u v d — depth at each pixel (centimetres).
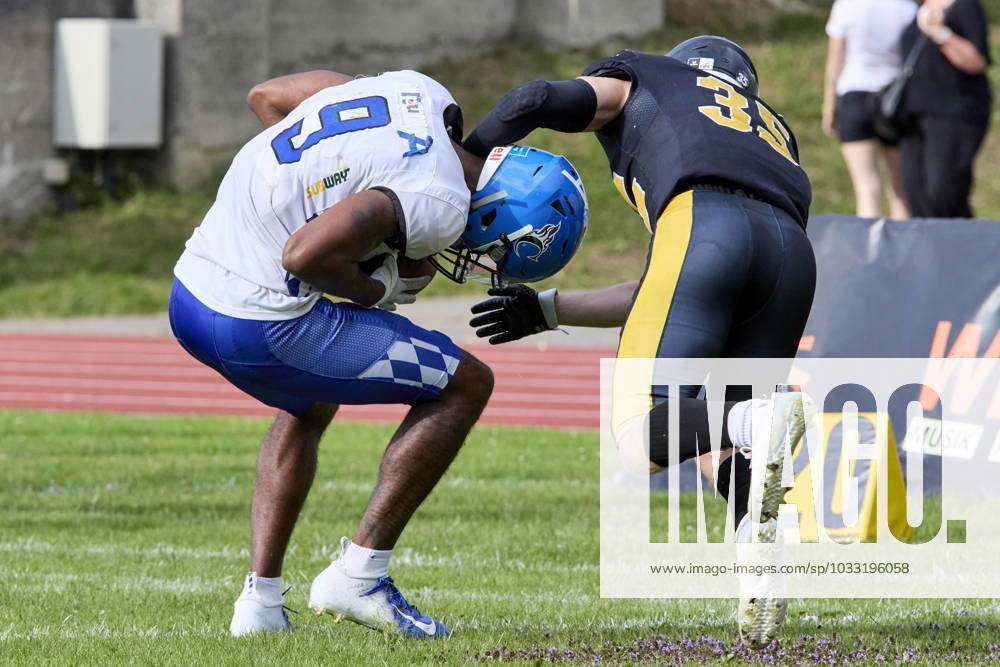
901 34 4262
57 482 2892
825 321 2742
